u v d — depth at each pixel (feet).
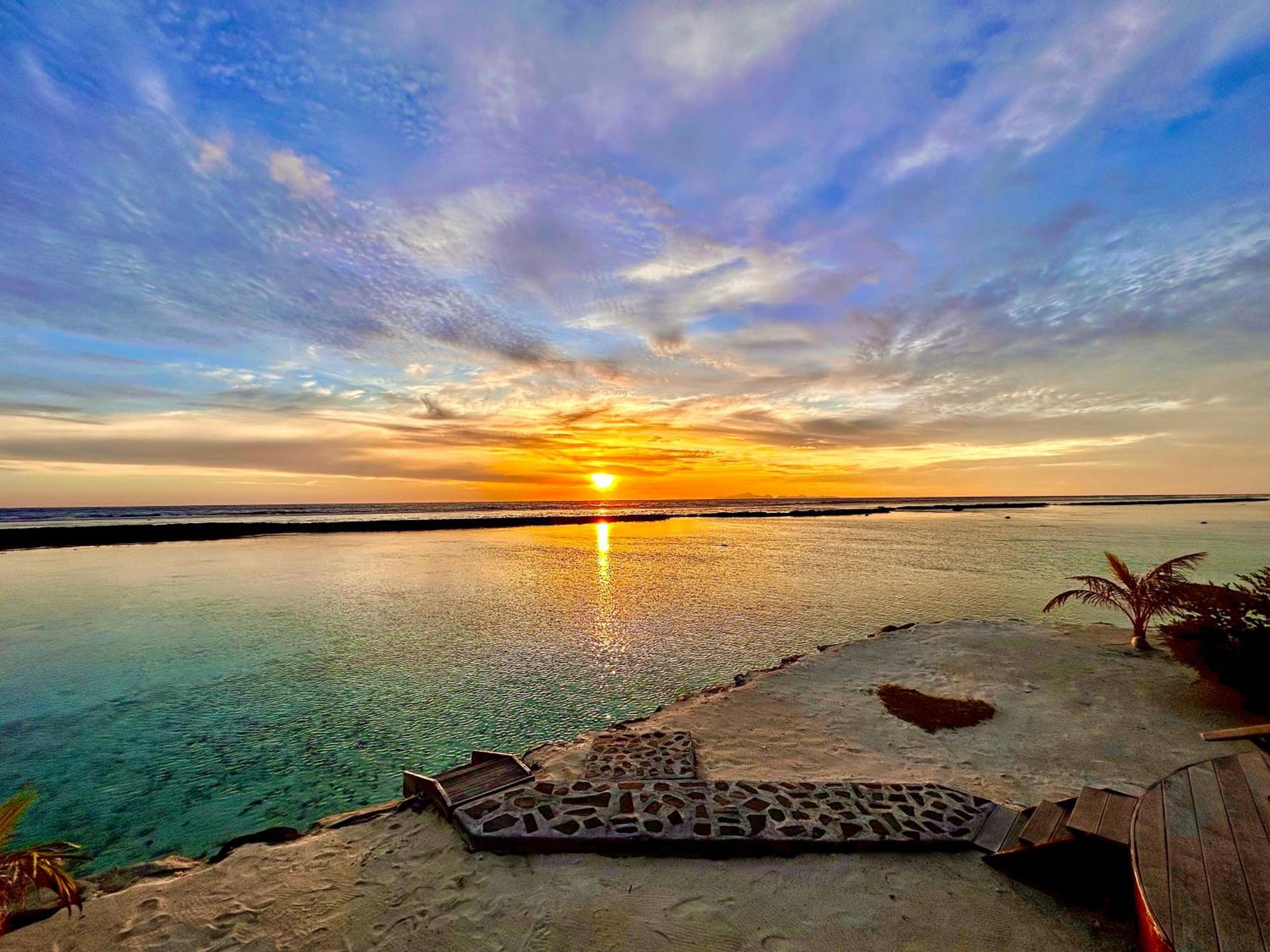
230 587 76.59
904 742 24.43
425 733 30.37
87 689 37.04
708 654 44.50
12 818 13.19
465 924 13.19
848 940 12.28
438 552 122.62
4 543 130.21
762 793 18.04
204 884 15.17
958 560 98.99
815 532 181.98
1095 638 38.73
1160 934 7.99
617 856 15.37
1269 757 12.70
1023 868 13.88
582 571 90.07
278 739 29.66
